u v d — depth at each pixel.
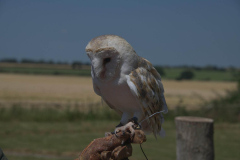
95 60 2.88
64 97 29.31
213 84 57.34
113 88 2.97
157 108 3.21
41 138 10.63
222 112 15.45
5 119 13.92
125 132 2.59
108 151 2.48
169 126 13.69
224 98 17.73
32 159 7.86
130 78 2.89
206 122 4.56
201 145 4.58
